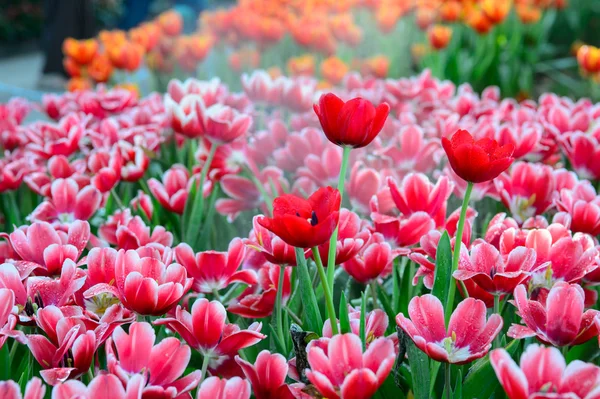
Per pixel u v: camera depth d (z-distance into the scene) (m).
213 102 1.69
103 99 1.92
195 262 1.07
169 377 0.89
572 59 4.93
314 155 1.45
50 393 0.97
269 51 3.95
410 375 1.01
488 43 4.38
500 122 1.84
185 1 8.00
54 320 0.93
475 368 0.95
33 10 9.94
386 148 1.48
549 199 1.26
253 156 1.60
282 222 0.89
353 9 4.58
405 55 4.61
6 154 1.72
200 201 1.31
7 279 0.97
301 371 0.96
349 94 2.15
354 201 1.31
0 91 6.38
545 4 4.66
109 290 0.96
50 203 1.31
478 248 1.00
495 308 0.99
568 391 0.82
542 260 1.03
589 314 0.93
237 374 0.98
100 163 1.47
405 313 1.13
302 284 0.97
